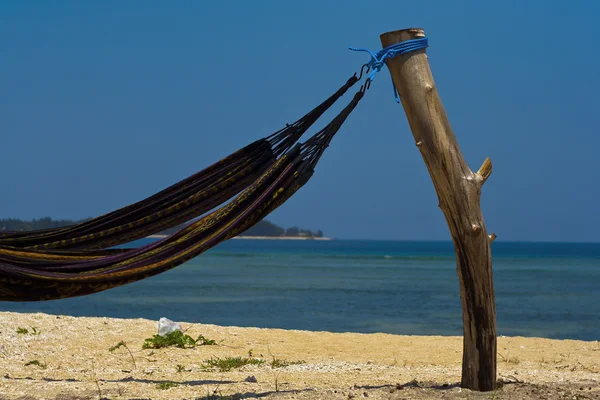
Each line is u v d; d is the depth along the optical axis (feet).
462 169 22.03
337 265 218.18
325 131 22.53
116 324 42.65
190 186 23.04
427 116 21.99
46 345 36.11
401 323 64.23
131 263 20.22
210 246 20.72
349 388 24.04
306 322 64.64
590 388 23.36
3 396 22.82
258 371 29.58
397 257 307.17
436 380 26.40
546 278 151.33
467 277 22.25
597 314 74.90
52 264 20.25
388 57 22.08
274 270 182.91
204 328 42.78
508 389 22.77
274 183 21.54
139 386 25.03
